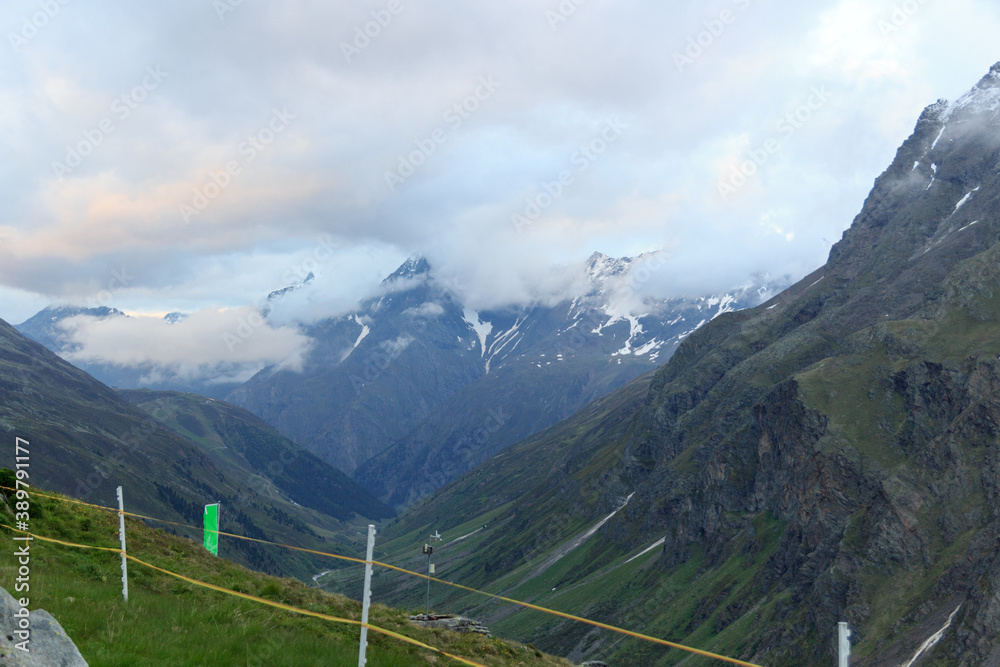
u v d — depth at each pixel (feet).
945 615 383.86
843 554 473.67
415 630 116.88
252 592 114.73
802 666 444.14
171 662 66.59
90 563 101.96
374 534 71.87
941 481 469.16
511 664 113.19
